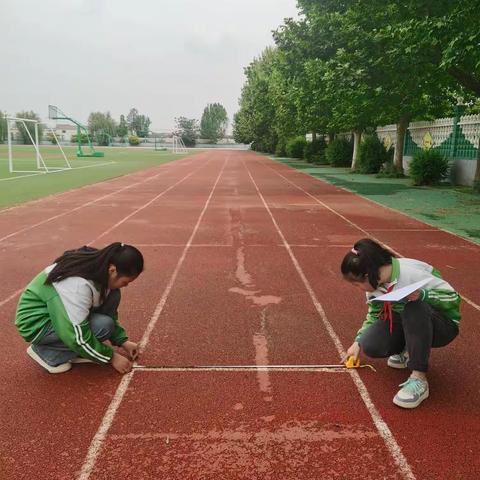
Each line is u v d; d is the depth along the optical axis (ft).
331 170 81.41
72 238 24.81
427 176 51.26
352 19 40.47
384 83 38.09
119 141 330.34
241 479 7.34
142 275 18.02
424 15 33.86
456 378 10.39
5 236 25.13
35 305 9.94
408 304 9.20
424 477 7.38
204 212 33.96
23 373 10.59
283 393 9.75
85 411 9.12
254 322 13.50
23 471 7.52
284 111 82.28
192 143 369.50
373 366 10.93
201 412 9.09
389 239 24.68
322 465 7.64
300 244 23.54
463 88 45.24
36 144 71.46
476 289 16.56
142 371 10.66
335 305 14.87
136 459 7.79
